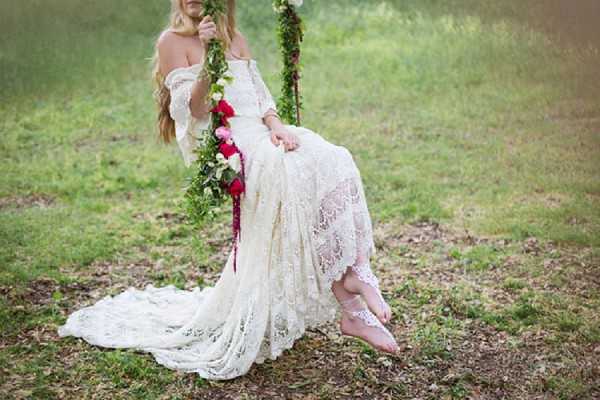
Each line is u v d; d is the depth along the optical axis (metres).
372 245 3.49
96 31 10.95
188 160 3.76
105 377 3.50
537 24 10.09
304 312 3.50
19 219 5.51
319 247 3.40
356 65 10.17
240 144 3.55
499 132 7.64
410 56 10.40
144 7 11.67
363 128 7.83
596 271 4.61
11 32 10.22
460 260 4.82
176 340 3.73
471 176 6.44
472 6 11.26
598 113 8.08
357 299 3.53
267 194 3.42
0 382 3.42
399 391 3.38
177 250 5.09
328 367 3.60
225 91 3.66
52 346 3.75
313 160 3.43
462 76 9.59
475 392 3.37
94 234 5.29
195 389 3.40
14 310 4.13
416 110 8.48
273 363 3.65
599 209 5.58
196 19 3.71
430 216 5.59
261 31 11.42
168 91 3.81
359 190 3.45
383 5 12.50
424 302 4.25
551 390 3.38
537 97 8.66
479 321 4.02
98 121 8.27
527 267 4.68
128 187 6.32
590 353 3.68
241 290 3.52
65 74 9.55
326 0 12.70
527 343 3.78
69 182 6.38
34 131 7.92
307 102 8.75
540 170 6.50
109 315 4.04
